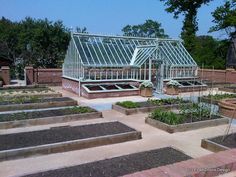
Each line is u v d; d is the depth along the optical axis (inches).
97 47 784.9
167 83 770.8
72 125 408.8
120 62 774.5
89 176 215.6
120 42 851.4
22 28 1819.6
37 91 698.2
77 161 273.4
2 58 1398.9
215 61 1369.3
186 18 1469.0
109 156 288.0
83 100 651.5
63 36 1560.0
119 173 221.9
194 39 1459.2
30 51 1557.6
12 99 570.6
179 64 864.9
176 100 580.1
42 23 1615.4
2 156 270.4
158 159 253.1
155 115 429.4
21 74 1469.0
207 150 312.2
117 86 737.6
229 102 528.1
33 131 346.3
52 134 332.5
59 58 1563.7
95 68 725.9
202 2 1446.9
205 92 818.2
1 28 1939.0
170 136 366.6
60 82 984.3
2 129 385.1
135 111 501.0
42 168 256.4
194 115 442.6
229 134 346.3
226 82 1035.9
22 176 215.6
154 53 774.5
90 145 313.6
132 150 307.7
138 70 784.3
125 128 363.3
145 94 704.4
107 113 506.0
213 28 1352.1
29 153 281.6
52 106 541.6
